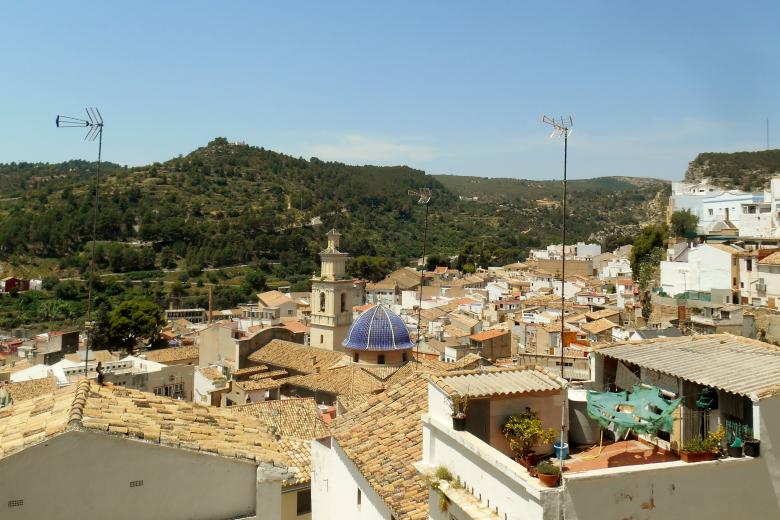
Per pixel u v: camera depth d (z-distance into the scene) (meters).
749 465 13.53
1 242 179.88
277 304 139.62
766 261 76.12
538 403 17.06
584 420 17.55
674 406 14.88
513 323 101.50
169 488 13.97
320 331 88.88
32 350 103.44
